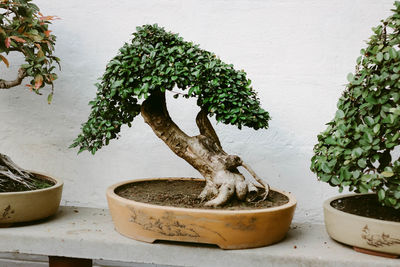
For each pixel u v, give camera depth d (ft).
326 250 5.50
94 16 7.15
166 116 5.88
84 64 7.20
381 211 5.46
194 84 5.26
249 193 5.70
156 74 5.32
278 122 6.90
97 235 5.76
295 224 6.77
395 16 5.16
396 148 6.59
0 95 7.34
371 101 5.06
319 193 6.91
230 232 5.16
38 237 5.72
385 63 5.03
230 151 7.02
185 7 6.97
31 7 6.08
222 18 6.92
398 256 5.18
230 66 5.64
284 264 5.28
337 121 5.30
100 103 5.63
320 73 6.79
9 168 6.45
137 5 7.07
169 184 6.48
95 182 7.33
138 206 5.22
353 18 6.70
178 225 5.15
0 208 5.67
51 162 7.38
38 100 7.30
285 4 6.81
